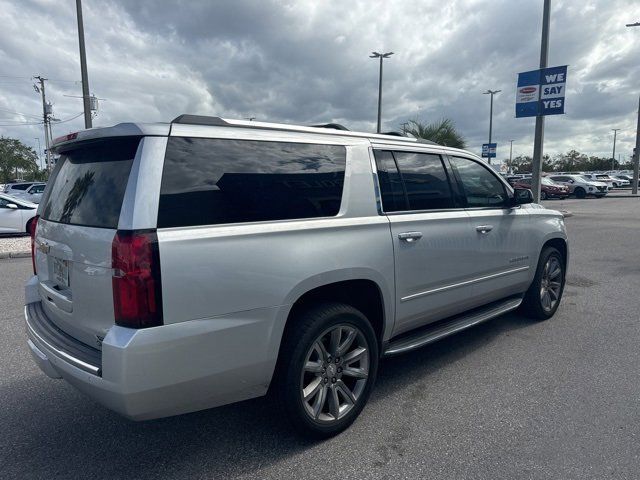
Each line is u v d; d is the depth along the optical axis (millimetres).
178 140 2562
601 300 6375
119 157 2635
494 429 3191
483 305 4750
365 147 3471
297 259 2852
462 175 4328
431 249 3779
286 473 2770
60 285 2963
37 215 3561
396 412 3457
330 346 3109
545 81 15961
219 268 2533
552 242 5602
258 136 2893
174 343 2395
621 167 98625
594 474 2686
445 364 4320
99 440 3156
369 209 3359
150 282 2316
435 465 2809
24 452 3020
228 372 2619
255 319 2680
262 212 2791
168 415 2529
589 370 4117
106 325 2471
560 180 36094
